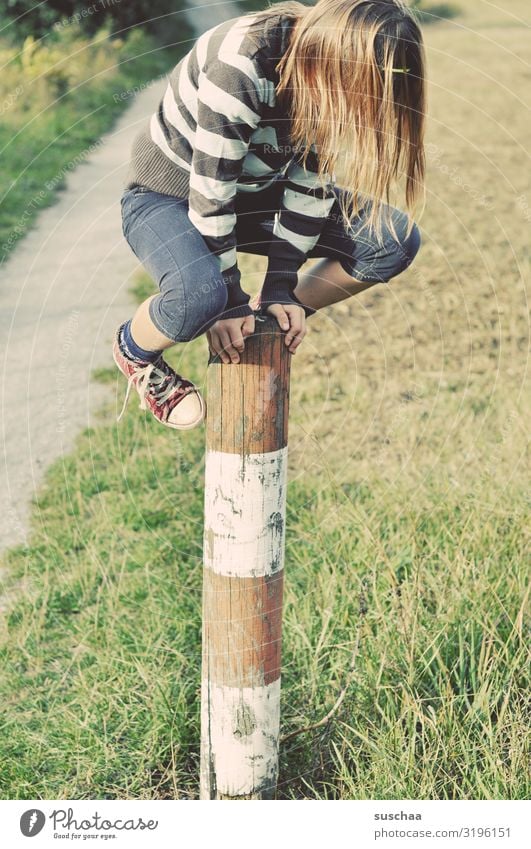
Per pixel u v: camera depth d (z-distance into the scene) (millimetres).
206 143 1827
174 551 3229
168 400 2164
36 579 3035
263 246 2293
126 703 2498
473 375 4414
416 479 3453
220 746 2033
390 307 5184
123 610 2869
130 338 2080
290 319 1934
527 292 5328
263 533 1896
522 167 7902
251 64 1795
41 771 2365
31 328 5258
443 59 13164
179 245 1906
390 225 2105
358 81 1837
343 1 1835
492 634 2404
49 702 2553
